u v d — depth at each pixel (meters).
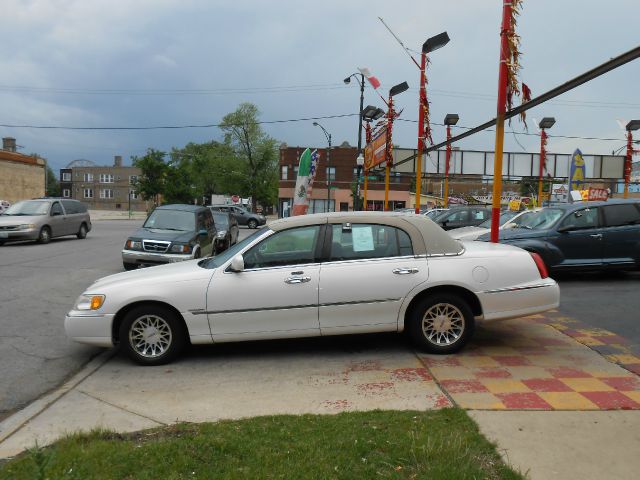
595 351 5.86
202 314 5.57
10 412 4.59
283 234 5.76
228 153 77.38
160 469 3.17
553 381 4.86
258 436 3.63
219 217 19.08
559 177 31.31
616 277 11.34
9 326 7.52
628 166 27.97
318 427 3.78
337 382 4.98
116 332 5.80
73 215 21.25
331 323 5.62
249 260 5.69
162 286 5.61
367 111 24.58
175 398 4.71
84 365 5.87
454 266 5.69
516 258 5.79
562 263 10.38
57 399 4.75
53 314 8.29
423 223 5.85
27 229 18.69
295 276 5.57
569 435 3.70
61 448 3.47
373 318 5.64
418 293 5.66
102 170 106.38
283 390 4.82
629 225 10.58
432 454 3.29
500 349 5.96
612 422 3.92
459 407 4.20
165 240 12.19
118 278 6.02
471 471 3.12
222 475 3.10
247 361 5.76
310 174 19.56
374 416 4.00
